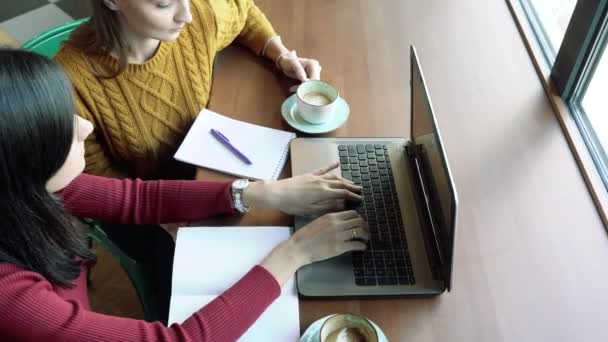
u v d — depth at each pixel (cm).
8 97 64
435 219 89
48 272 78
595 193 102
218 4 128
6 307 71
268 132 113
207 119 114
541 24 144
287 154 110
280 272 85
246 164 107
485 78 128
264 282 84
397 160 108
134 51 115
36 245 74
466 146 112
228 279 88
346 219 93
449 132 115
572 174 107
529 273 90
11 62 65
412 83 104
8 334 72
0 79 63
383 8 149
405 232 95
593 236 96
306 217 98
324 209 98
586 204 101
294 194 97
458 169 107
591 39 110
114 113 116
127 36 111
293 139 112
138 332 78
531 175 106
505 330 82
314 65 127
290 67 126
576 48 114
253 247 92
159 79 120
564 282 89
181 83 124
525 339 81
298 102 113
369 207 99
